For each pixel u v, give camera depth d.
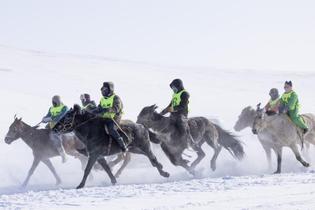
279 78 65.69
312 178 13.61
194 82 57.09
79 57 70.12
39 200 10.93
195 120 16.95
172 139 15.91
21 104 33.75
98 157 14.40
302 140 16.83
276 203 10.02
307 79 65.31
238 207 9.64
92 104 18.02
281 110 16.73
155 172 17.91
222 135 17.83
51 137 16.30
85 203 10.38
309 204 9.88
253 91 53.34
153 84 52.19
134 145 14.94
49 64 58.53
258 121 16.72
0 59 57.03
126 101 40.06
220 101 45.19
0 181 17.00
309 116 17.77
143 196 11.17
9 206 10.12
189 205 9.90
